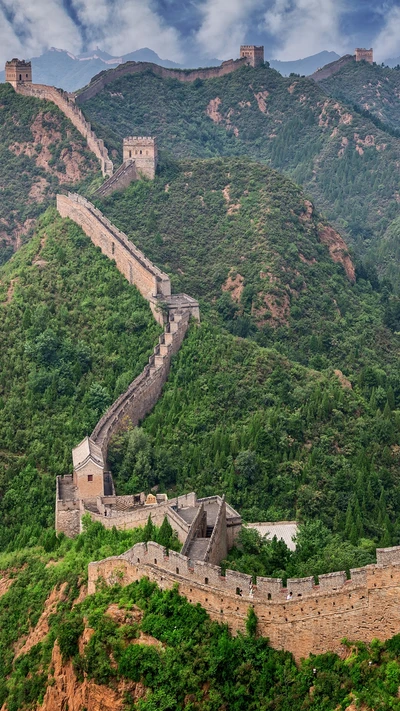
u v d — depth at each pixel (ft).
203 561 411.75
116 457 647.56
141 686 396.57
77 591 477.36
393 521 642.22
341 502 631.15
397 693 368.27
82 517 556.92
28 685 458.50
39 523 606.14
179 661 392.06
